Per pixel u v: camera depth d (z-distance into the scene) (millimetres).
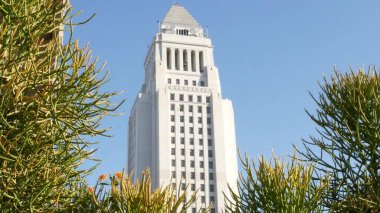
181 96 108250
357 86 8961
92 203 6602
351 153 8461
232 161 108688
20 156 5660
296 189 7617
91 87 6293
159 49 111750
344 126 8797
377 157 8391
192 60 113312
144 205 6637
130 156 115625
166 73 109625
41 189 5719
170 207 6707
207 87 109938
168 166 102688
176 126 106125
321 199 7793
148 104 110188
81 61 6273
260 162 7918
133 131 113875
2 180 5695
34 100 6043
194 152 105062
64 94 6207
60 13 7172
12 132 5902
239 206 7762
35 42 6738
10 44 5863
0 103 5922
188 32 116062
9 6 6121
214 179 103688
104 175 6805
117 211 6660
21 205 5598
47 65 6316
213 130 107188
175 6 120062
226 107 113562
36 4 6668
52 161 6062
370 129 8508
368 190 8242
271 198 7605
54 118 6008
